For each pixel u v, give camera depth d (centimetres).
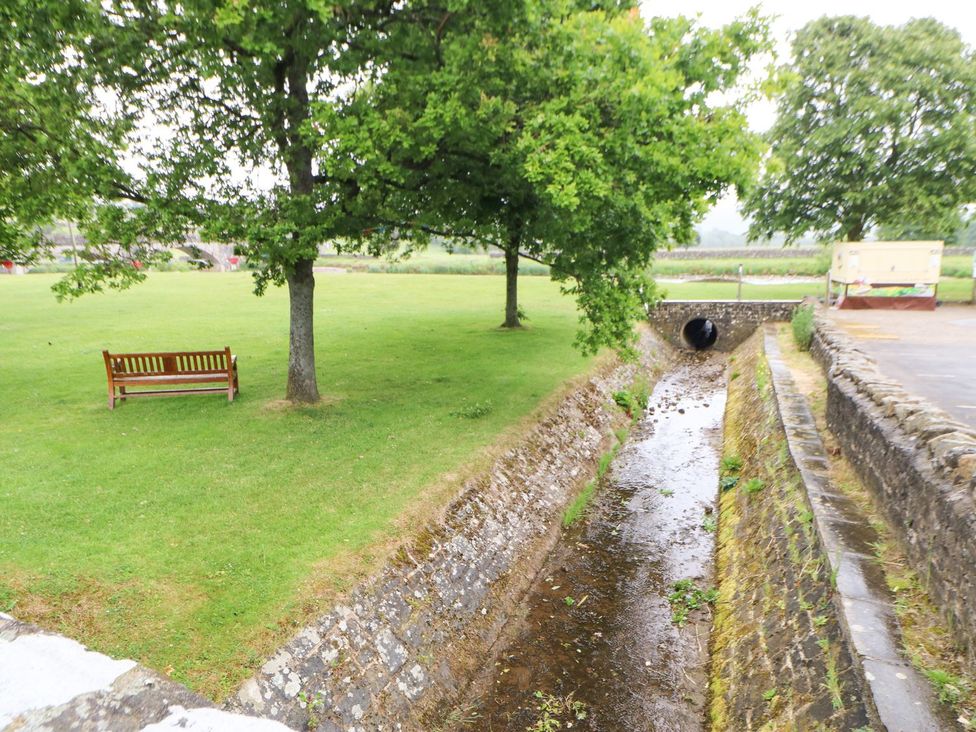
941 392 871
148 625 499
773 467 908
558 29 767
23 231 1015
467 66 821
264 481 776
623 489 1109
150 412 1053
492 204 1153
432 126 782
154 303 2564
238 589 551
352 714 500
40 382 1246
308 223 900
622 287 1116
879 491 652
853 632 459
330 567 594
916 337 1400
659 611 750
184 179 873
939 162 2261
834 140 2309
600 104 828
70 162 841
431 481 796
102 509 684
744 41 780
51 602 511
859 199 2267
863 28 2341
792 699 491
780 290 3178
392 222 1156
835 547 581
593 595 780
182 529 648
